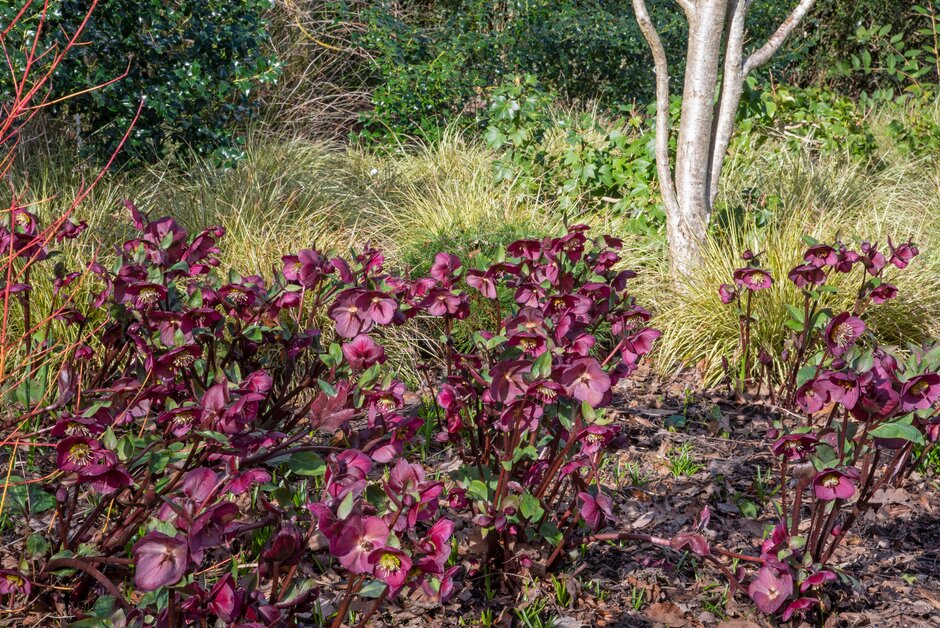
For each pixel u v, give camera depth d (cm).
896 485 342
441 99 838
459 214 575
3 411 300
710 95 504
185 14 602
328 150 732
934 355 230
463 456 276
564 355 244
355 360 235
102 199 497
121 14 557
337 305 240
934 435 233
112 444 193
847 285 476
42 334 341
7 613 216
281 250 476
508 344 242
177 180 588
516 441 242
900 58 987
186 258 282
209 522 162
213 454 202
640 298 515
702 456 371
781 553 226
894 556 298
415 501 178
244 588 187
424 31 942
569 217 608
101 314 364
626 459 363
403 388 229
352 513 167
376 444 230
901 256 380
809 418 248
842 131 779
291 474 298
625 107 684
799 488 239
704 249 514
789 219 552
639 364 475
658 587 268
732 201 611
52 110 550
